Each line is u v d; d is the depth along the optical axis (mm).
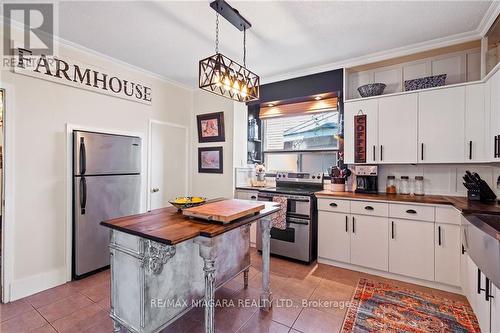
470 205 2197
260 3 2041
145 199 3564
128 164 3143
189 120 4324
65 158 2678
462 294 2369
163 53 2996
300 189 3568
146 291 1563
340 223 2996
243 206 1905
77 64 2795
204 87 1937
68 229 2695
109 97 3115
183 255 1856
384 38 2621
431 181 2938
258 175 4070
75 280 2699
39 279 2473
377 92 3037
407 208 2607
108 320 2020
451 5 2068
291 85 3740
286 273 2869
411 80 2850
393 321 1984
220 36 2588
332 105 3619
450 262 2406
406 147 2816
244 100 2254
